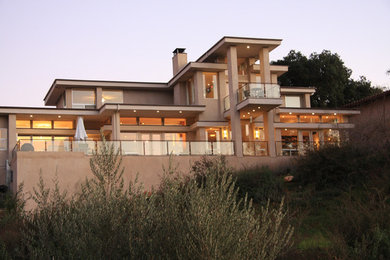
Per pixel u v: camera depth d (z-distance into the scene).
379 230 9.70
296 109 32.78
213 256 5.55
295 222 12.31
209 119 30.23
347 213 11.44
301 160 19.03
